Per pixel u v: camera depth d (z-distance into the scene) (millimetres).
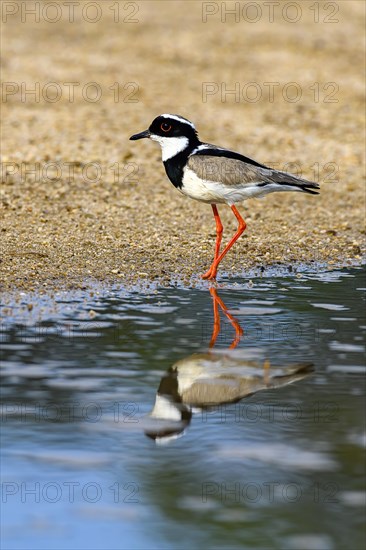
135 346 11359
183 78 28484
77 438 9188
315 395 10109
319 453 8953
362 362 11016
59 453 8875
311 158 22203
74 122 23625
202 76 28766
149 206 18359
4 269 14180
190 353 11203
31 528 7828
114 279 14188
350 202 19500
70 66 28812
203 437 9273
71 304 12914
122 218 17500
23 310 12547
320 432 9344
